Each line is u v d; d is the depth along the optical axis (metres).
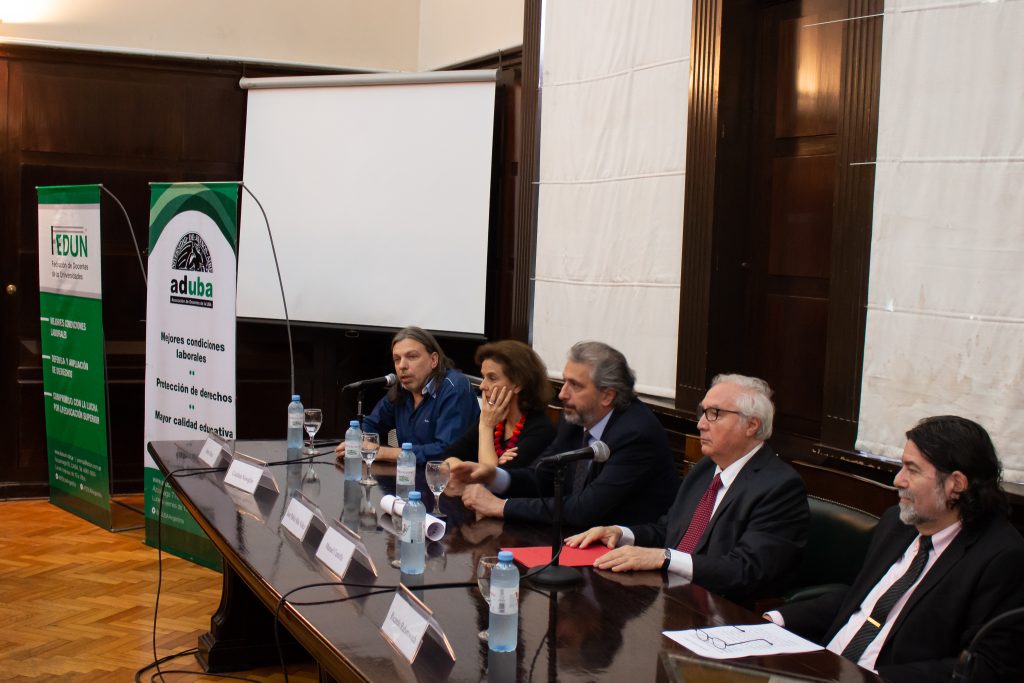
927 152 3.19
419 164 5.70
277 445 3.98
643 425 2.99
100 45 6.10
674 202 4.26
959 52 3.09
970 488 2.09
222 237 4.32
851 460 3.38
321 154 5.97
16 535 5.23
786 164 3.91
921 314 3.21
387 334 6.30
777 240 3.96
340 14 6.55
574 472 3.19
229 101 6.25
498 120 5.56
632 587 2.28
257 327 6.31
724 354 4.09
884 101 3.30
